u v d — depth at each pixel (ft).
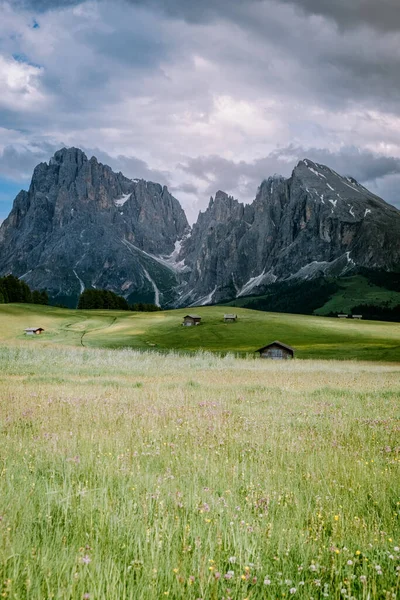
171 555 16.53
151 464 29.37
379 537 19.35
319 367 179.11
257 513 21.25
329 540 18.47
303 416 51.49
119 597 13.65
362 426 45.55
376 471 28.09
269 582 14.06
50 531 18.34
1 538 15.97
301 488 25.14
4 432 38.40
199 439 36.96
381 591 14.82
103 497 21.93
